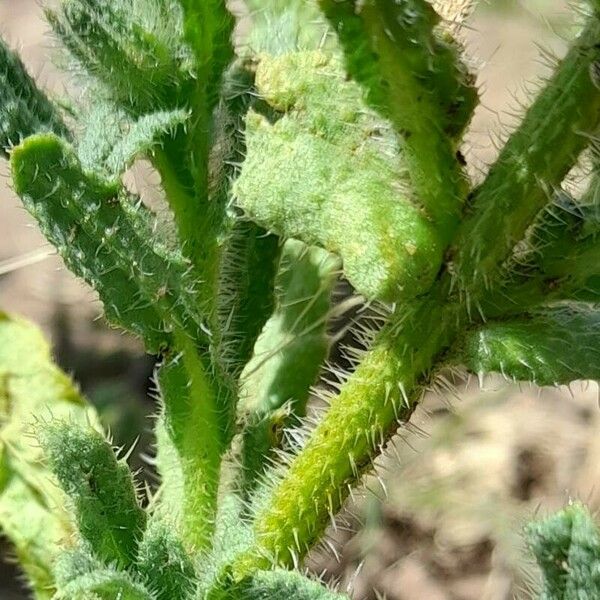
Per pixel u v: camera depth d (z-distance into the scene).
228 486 0.25
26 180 0.23
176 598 0.23
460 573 0.43
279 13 0.25
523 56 0.53
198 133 0.24
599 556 0.21
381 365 0.23
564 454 0.45
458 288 0.22
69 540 0.27
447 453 0.45
